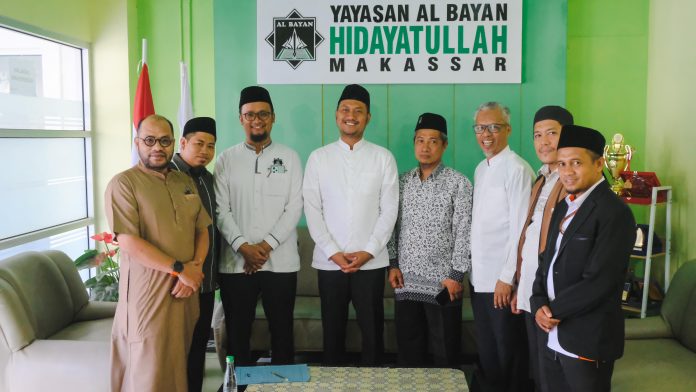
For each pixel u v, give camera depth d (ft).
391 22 14.71
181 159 10.58
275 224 11.32
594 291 7.54
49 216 14.28
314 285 14.25
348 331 13.04
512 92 14.75
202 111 16.19
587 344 7.66
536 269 9.06
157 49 16.11
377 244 11.02
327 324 11.46
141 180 9.27
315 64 14.90
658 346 10.56
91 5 15.40
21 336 10.11
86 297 12.59
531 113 14.75
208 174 10.89
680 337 10.71
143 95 14.11
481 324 10.89
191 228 9.68
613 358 7.73
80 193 15.51
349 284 11.32
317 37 14.83
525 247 9.39
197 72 16.11
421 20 14.66
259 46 14.92
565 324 7.86
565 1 14.49
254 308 11.38
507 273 10.05
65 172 14.87
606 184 7.89
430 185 11.16
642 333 11.00
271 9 14.83
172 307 9.35
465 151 14.96
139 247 9.00
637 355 10.12
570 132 7.87
